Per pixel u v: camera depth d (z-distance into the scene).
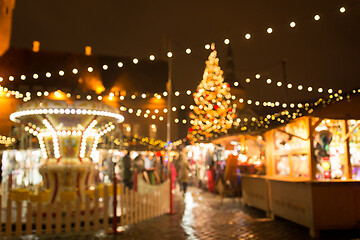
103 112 10.01
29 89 31.33
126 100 35.94
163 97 37.00
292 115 9.88
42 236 8.02
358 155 9.12
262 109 17.25
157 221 9.85
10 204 8.00
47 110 9.54
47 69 33.69
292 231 8.45
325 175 8.95
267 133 11.42
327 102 8.68
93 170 10.79
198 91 17.89
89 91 33.19
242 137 14.57
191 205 13.20
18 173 17.92
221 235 8.06
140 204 9.84
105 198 8.81
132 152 21.42
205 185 19.67
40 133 10.54
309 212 7.99
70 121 10.12
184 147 22.22
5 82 31.19
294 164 9.92
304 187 8.20
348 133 8.86
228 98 18.41
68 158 10.23
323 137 9.10
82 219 8.94
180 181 16.55
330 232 8.30
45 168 10.19
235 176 13.41
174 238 7.81
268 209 10.33
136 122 36.38
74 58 35.66
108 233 8.31
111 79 35.91
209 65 17.58
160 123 36.91
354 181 7.98
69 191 10.05
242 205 13.07
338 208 7.93
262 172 13.56
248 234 8.15
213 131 18.09
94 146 10.91
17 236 8.01
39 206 8.14
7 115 24.78
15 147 18.64
